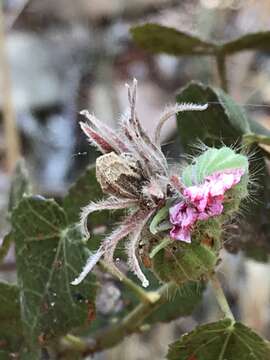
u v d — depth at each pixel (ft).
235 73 1.31
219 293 0.67
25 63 1.47
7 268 0.97
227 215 0.63
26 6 1.57
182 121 0.76
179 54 0.87
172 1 1.53
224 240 0.67
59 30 1.54
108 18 1.53
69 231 0.70
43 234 0.71
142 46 0.87
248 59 1.31
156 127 0.63
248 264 1.10
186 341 0.68
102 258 0.71
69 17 1.54
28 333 0.73
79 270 0.70
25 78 1.45
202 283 0.79
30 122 1.40
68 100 1.41
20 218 0.71
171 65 1.47
